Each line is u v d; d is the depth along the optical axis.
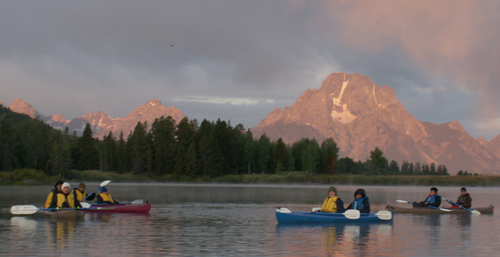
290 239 16.52
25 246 14.66
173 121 141.00
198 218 23.83
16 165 114.81
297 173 127.94
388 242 16.02
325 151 161.62
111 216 24.38
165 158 134.00
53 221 21.64
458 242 16.14
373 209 31.95
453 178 128.12
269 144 160.25
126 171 141.50
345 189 80.81
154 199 41.84
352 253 13.81
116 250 14.04
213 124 151.38
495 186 122.50
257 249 14.40
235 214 26.38
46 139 128.75
